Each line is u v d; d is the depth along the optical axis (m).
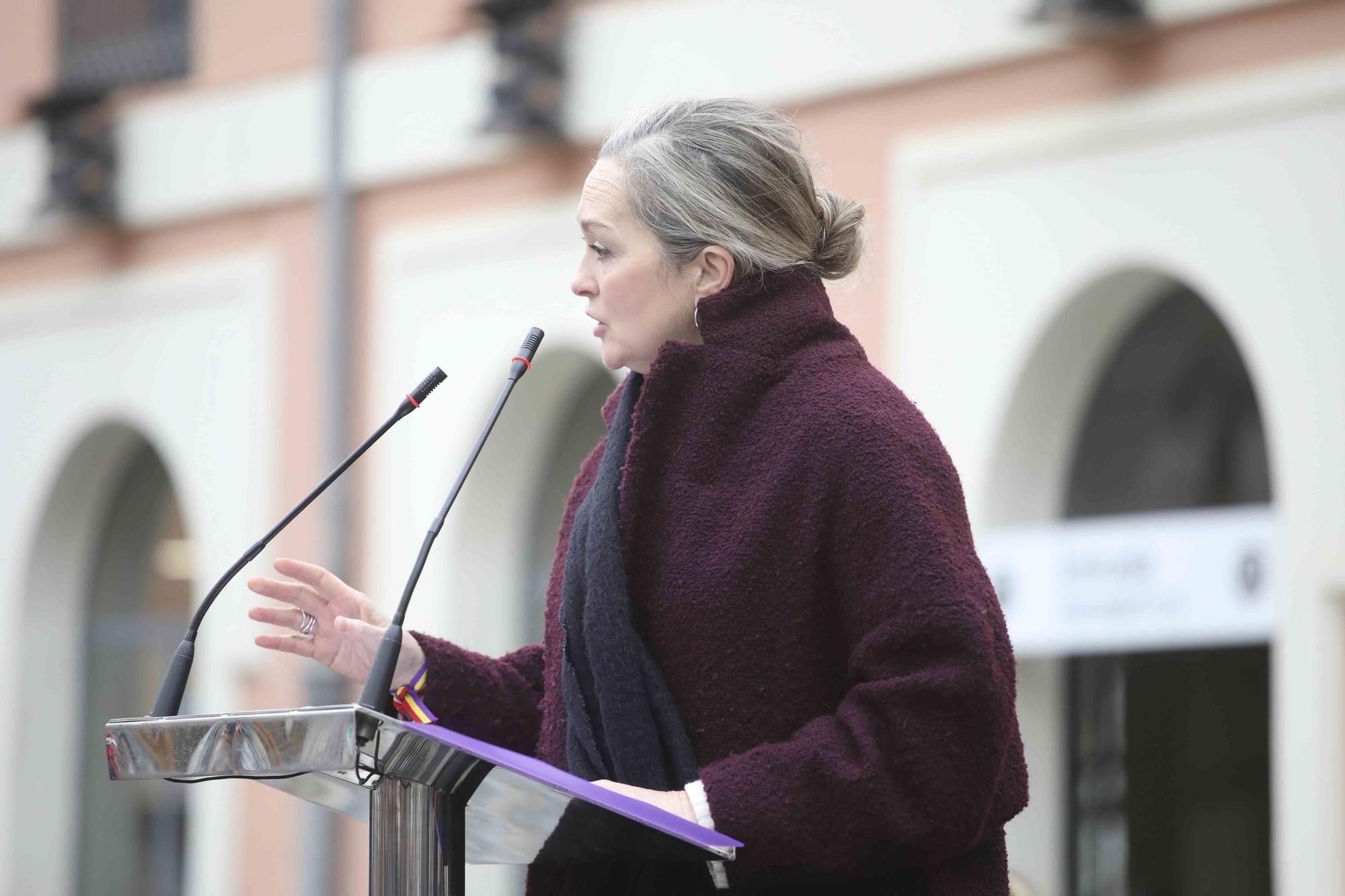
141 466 31.44
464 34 26.33
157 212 29.47
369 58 27.30
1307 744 18.17
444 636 25.67
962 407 21.02
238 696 27.89
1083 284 20.17
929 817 5.82
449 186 26.41
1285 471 18.52
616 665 6.35
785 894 6.14
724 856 5.34
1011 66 20.84
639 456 6.51
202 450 28.81
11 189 31.33
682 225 6.79
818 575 6.25
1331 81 18.33
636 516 6.50
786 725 6.25
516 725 7.50
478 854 6.48
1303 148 18.55
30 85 31.42
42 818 31.02
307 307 27.75
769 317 6.66
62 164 30.03
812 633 6.27
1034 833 20.72
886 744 5.86
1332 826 18.02
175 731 5.68
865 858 5.86
